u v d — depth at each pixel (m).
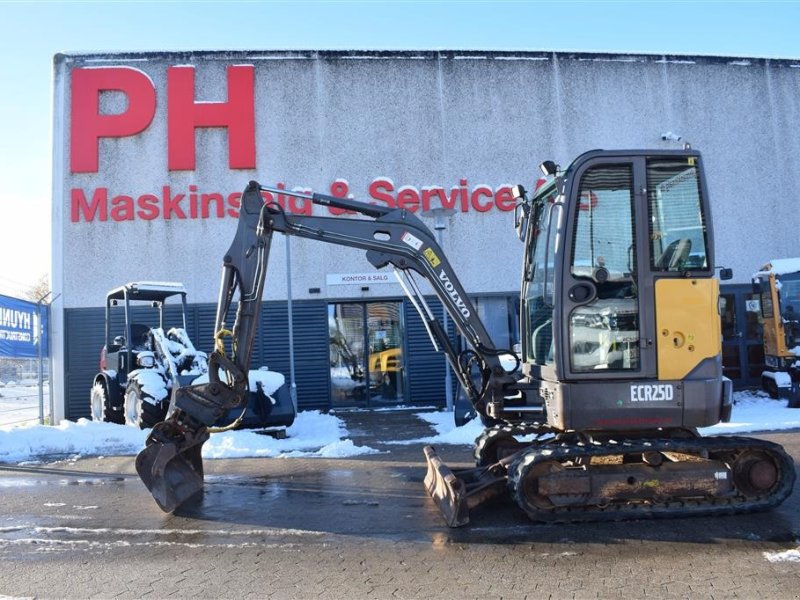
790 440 9.75
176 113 16.03
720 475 5.84
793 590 4.35
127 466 9.22
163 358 12.11
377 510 6.55
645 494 5.80
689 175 5.96
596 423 5.77
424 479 7.73
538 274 6.71
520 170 16.80
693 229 5.92
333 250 16.22
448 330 16.16
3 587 4.65
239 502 6.97
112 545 5.57
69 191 15.84
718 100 17.44
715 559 4.94
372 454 9.84
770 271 14.39
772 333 14.41
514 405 6.83
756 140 17.47
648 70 17.28
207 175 16.08
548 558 5.05
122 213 15.84
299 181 16.30
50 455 10.16
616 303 5.89
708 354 5.85
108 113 16.08
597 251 5.91
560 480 5.74
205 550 5.41
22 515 6.56
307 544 5.52
